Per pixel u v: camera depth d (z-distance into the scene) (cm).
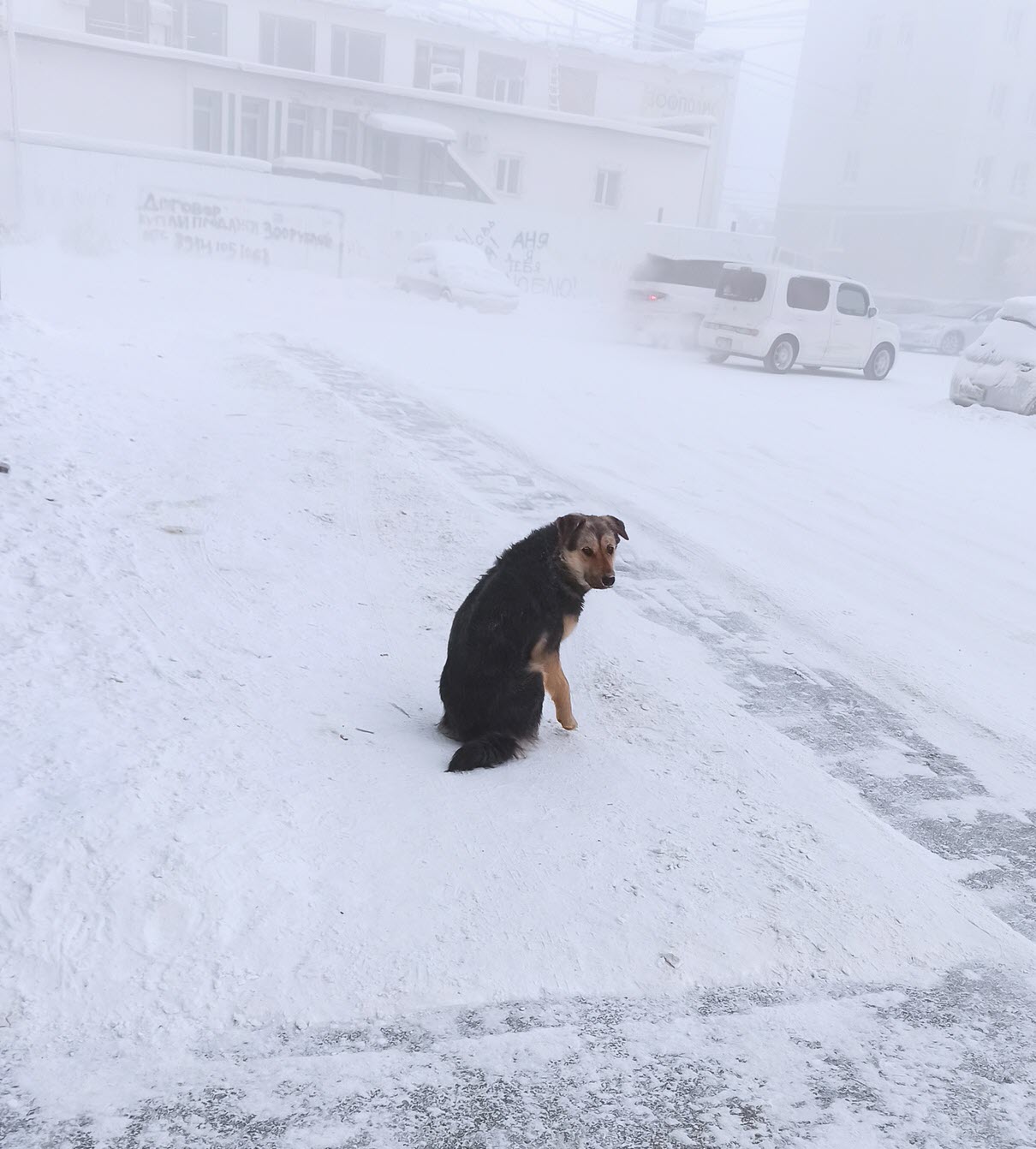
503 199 3794
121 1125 240
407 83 3838
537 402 1323
